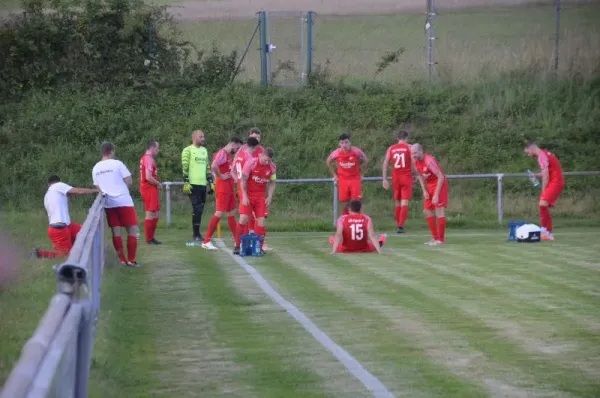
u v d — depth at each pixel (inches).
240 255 1753.2
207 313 1128.2
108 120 2933.1
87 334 560.1
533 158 2842.0
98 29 3221.0
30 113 2960.1
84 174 2723.9
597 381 786.2
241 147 1814.7
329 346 931.3
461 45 3671.3
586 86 3243.1
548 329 1013.2
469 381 787.4
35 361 351.3
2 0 3560.5
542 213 2026.3
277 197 2662.4
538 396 739.4
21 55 3149.6
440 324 1045.2
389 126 2997.0
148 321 1073.5
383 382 786.8
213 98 3090.6
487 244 1948.8
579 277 1428.4
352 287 1336.1
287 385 779.4
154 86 3144.7
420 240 2064.5
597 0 4047.7
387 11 4131.4
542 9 4079.7
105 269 1487.5
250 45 3634.4
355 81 3299.7
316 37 3836.1
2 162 2743.6
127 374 812.6
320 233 2279.8
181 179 2716.5
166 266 1592.0
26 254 1534.2
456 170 2812.5
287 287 1339.8
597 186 2733.8
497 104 3105.3
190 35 3713.1
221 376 810.2
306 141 2901.1
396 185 2266.2
